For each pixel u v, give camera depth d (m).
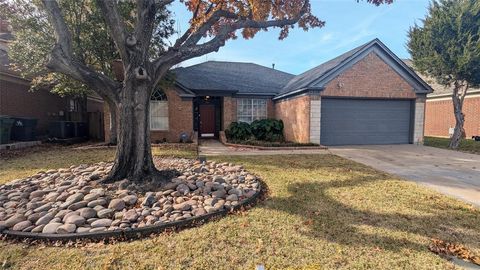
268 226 3.49
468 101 16.41
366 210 4.06
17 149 10.63
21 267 2.60
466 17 10.75
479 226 3.53
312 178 6.00
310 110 11.76
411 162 8.16
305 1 7.59
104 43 10.55
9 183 5.08
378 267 2.62
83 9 10.25
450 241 3.13
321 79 11.79
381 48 12.33
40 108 14.90
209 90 15.33
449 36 11.17
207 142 14.33
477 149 11.23
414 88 12.89
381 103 12.92
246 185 5.12
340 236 3.23
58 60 4.48
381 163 7.96
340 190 5.08
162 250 2.90
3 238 3.11
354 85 12.25
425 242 3.10
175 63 5.50
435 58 11.38
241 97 16.25
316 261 2.71
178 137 14.03
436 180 5.95
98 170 5.89
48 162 7.86
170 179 5.19
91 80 4.81
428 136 18.77
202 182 5.04
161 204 4.03
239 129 14.26
